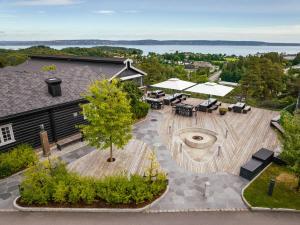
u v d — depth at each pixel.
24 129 14.27
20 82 15.87
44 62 34.56
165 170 12.66
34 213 9.55
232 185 11.46
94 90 12.62
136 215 9.50
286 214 9.74
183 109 21.66
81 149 14.98
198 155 14.57
